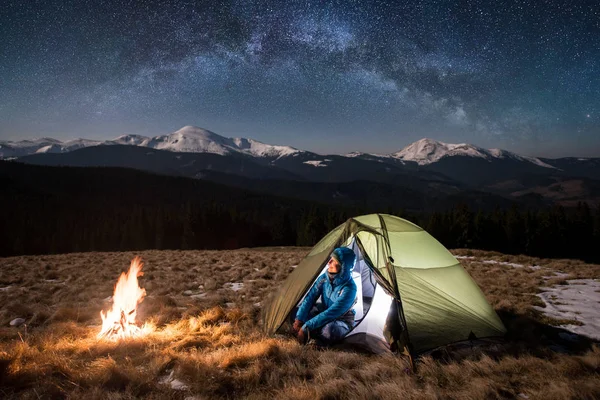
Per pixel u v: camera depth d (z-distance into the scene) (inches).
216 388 200.4
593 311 394.3
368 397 193.8
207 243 4763.8
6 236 5354.3
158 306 404.5
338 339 287.1
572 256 3639.3
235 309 368.8
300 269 340.5
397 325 277.3
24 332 319.3
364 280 350.3
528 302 428.5
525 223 3703.3
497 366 239.0
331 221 4288.9
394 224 338.6
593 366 239.0
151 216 5984.3
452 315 293.0
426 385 208.1
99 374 209.3
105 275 647.8
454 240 3617.1
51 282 601.0
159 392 197.2
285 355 247.9
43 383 198.7
